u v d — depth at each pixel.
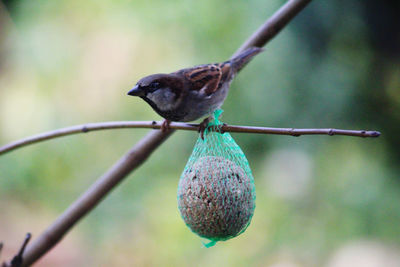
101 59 12.92
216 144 6.18
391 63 9.98
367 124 10.20
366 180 10.74
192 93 6.70
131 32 12.34
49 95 13.05
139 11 12.24
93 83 13.05
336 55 9.92
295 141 10.84
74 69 13.05
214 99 6.97
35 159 12.68
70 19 13.08
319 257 10.95
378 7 9.57
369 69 10.00
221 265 11.46
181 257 11.72
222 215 5.53
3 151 6.05
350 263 10.49
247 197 5.67
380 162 10.73
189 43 11.45
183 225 12.12
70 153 12.71
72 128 5.95
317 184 11.18
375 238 10.78
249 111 10.34
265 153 11.11
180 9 11.53
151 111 12.70
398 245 10.58
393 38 9.77
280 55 9.91
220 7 10.98
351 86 9.91
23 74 13.22
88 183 12.48
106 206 11.95
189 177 5.71
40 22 13.21
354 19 9.66
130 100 12.80
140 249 11.89
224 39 10.94
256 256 11.34
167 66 11.60
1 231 14.08
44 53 13.06
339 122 10.12
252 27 10.59
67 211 6.40
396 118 10.25
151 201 12.04
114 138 12.80
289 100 10.08
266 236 11.54
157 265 11.74
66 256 14.04
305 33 9.77
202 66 7.06
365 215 10.75
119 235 11.97
